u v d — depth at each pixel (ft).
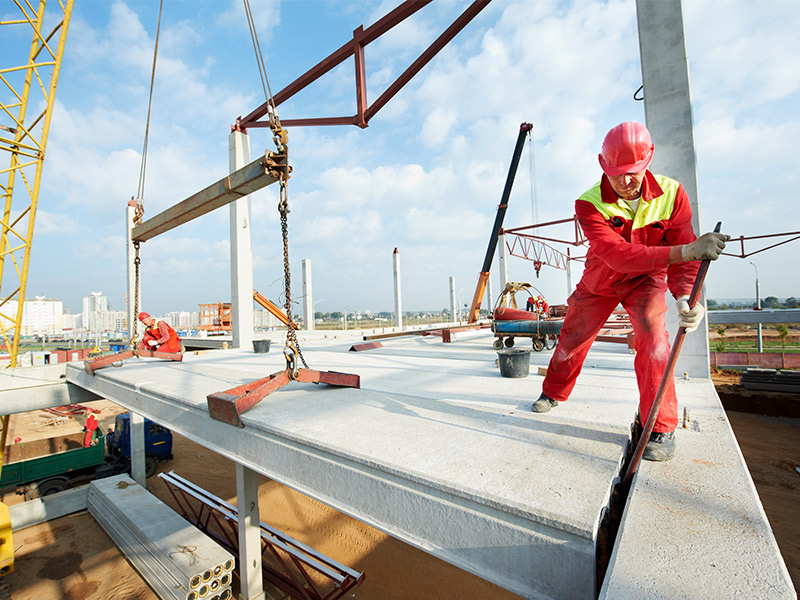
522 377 15.29
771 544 4.45
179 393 13.57
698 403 10.26
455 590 23.15
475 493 5.64
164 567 21.25
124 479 32.45
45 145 36.35
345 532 29.04
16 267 34.91
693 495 5.65
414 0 29.07
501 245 81.76
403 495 6.52
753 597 3.64
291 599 22.17
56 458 36.32
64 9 36.52
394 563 25.61
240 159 42.24
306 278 89.35
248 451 9.93
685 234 7.00
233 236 42.24
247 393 11.47
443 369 18.38
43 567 24.82
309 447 8.24
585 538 4.74
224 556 20.88
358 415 9.81
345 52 34.27
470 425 8.80
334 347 36.19
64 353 108.58
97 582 23.18
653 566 4.19
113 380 18.47
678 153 12.69
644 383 7.06
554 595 4.97
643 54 13.20
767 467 31.73
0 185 34.35
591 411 9.64
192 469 42.09
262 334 72.74
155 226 19.07
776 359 71.15
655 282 7.29
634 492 5.82
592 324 8.39
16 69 34.22
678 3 12.63
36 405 23.81
